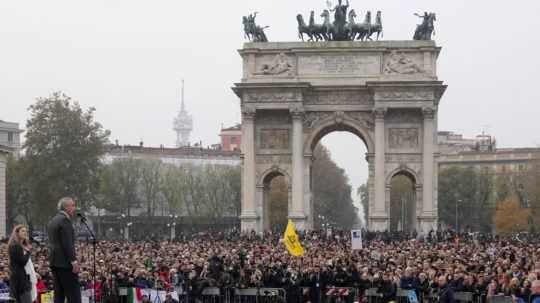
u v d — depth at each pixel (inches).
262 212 6998.0
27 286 1523.1
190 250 4480.8
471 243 5428.2
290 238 3617.1
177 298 2851.9
